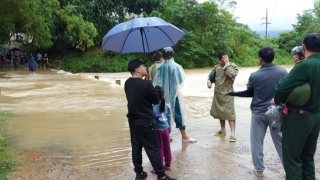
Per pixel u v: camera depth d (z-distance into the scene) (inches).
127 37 196.1
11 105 441.1
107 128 311.0
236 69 261.4
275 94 143.3
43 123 334.0
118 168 207.9
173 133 290.4
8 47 1571.1
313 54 140.4
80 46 1440.7
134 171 200.1
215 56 1685.5
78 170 204.7
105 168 208.1
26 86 662.5
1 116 364.2
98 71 1400.1
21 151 242.5
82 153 237.9
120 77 1013.2
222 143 258.2
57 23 1315.2
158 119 196.5
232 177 189.6
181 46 1587.1
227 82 264.7
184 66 1551.4
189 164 211.8
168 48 234.7
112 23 1534.2
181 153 234.1
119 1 1537.9
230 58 1743.4
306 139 143.1
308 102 138.3
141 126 174.7
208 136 281.0
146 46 201.5
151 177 192.5
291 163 143.8
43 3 1213.1
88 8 1450.5
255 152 188.1
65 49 1536.7
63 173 199.5
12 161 216.8
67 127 316.2
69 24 1294.3
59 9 1299.2
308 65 135.7
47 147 252.7
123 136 282.4
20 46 1577.3
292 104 140.8
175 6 1631.4
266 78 179.2
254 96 185.5
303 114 139.2
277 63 1881.2
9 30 1148.5
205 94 563.5
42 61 1384.1
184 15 1628.9
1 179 184.9
